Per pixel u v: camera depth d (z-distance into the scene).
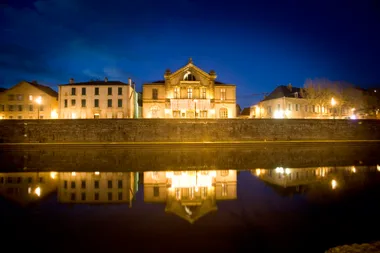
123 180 19.61
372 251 8.48
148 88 63.88
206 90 64.00
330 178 20.12
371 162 28.70
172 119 50.59
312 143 49.41
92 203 13.95
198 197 15.14
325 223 11.15
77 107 62.88
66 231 10.34
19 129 48.62
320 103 67.00
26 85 66.50
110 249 8.91
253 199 14.63
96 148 43.66
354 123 55.75
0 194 15.70
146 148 43.72
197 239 9.69
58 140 48.94
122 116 62.72
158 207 13.32
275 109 75.44
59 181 19.31
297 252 8.77
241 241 9.52
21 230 10.47
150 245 9.21
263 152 39.19
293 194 15.67
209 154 36.72
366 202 14.08
